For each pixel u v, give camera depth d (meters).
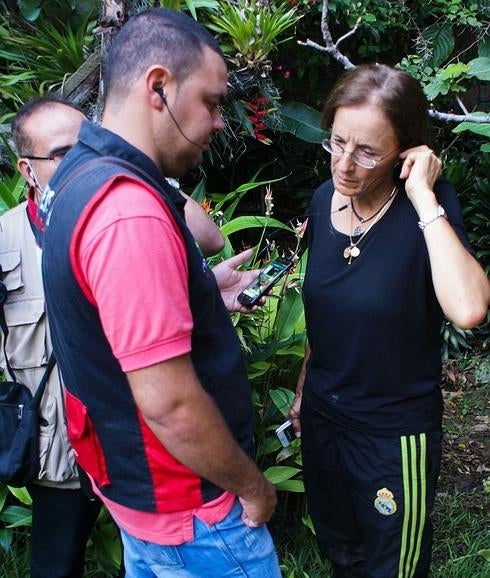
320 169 4.93
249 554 1.36
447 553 2.52
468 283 1.48
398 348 1.65
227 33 3.40
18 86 3.57
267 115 3.91
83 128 1.19
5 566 2.28
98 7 3.77
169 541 1.31
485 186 4.21
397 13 4.64
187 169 1.26
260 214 4.82
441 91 3.00
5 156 3.25
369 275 1.63
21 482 1.73
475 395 3.78
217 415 1.15
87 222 1.07
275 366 2.41
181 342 1.08
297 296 2.45
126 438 1.24
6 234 1.77
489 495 2.88
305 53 4.52
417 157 1.56
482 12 4.46
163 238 1.07
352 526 1.92
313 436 1.85
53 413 1.72
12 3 3.93
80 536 1.87
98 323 1.14
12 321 1.74
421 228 1.54
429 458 1.73
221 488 1.28
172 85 1.15
